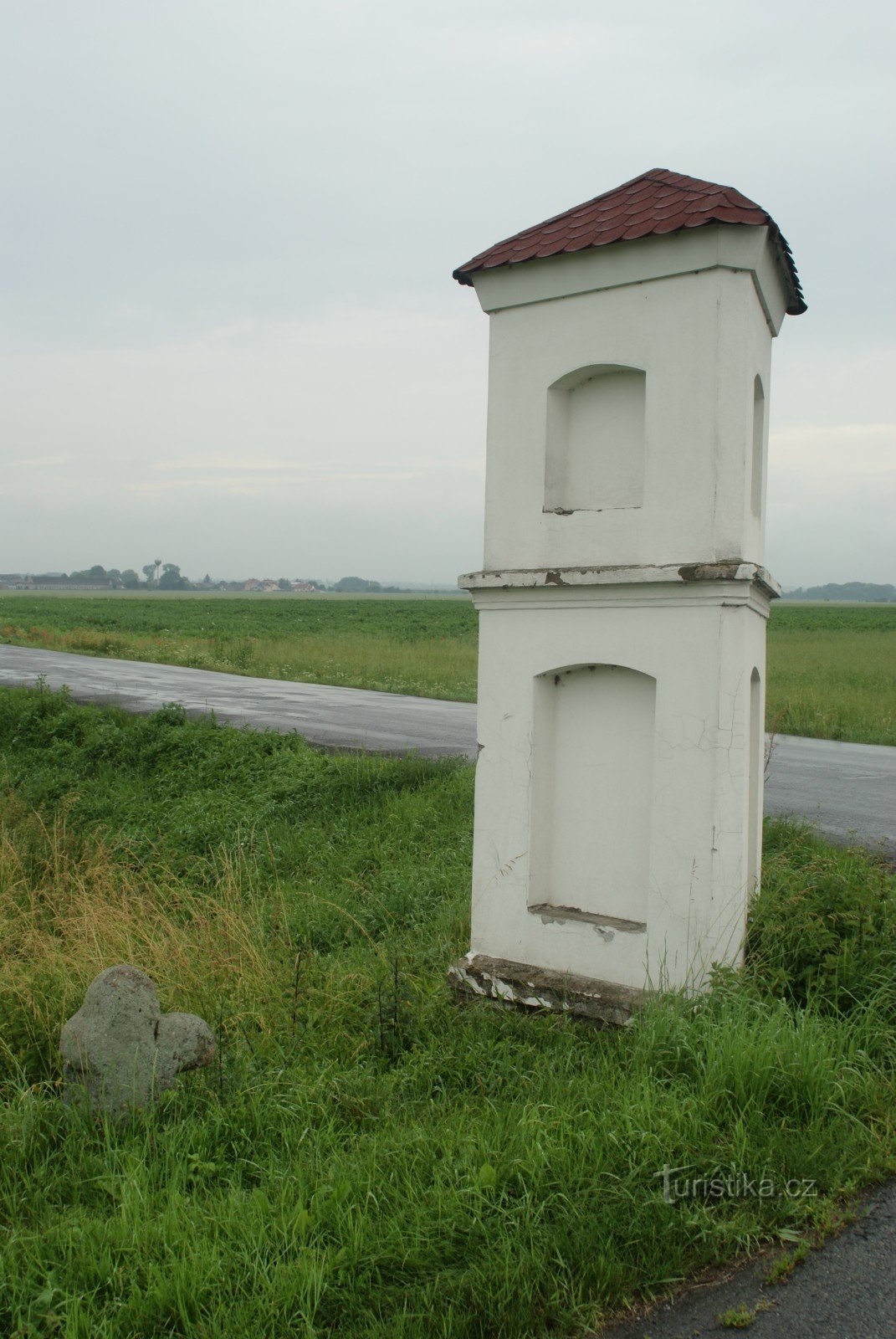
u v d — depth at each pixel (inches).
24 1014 243.4
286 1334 132.9
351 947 299.6
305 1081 200.4
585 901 236.8
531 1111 176.2
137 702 833.5
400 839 398.6
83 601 4402.1
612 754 232.5
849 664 1138.0
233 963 271.0
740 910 220.7
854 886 256.1
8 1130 189.6
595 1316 138.0
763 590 228.1
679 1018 197.5
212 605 3779.5
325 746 610.2
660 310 218.5
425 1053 214.5
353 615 2854.3
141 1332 134.4
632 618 221.0
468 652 1293.1
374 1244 148.0
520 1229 149.9
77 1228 155.3
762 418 247.8
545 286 231.3
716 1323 138.6
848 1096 185.9
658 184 229.8
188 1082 200.5
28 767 608.7
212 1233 152.6
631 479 231.8
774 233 214.5
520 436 237.8
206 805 478.6
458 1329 133.9
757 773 255.0
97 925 305.6
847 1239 155.7
